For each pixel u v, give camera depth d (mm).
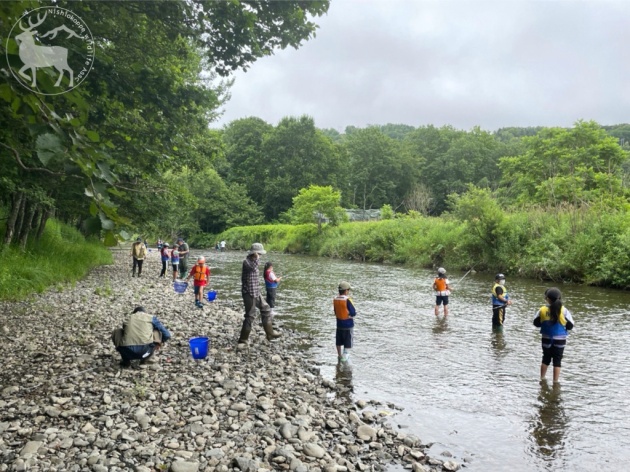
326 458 4879
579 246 20812
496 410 6621
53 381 6480
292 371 7996
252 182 76750
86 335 9141
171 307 13344
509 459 5230
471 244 26766
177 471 4250
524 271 23234
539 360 9031
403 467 4934
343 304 8766
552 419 6320
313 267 29984
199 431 5215
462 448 5480
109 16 7516
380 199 84812
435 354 9430
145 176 10375
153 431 5129
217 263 33781
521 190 44438
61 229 27734
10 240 15500
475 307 14828
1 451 4410
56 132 2688
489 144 93125
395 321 12633
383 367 8570
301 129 77562
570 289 18797
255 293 9391
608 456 5320
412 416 6398
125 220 2840
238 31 8008
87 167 2670
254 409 6066
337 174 80438
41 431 4891
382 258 34906
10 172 10000
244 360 8391
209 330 10516
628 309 14195
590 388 7496
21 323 9836
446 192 84312
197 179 64312
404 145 97500
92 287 16500
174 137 9258
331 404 6711
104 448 4648
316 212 45875
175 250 20766
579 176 33312
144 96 7695
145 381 6750
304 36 8734
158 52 9055
